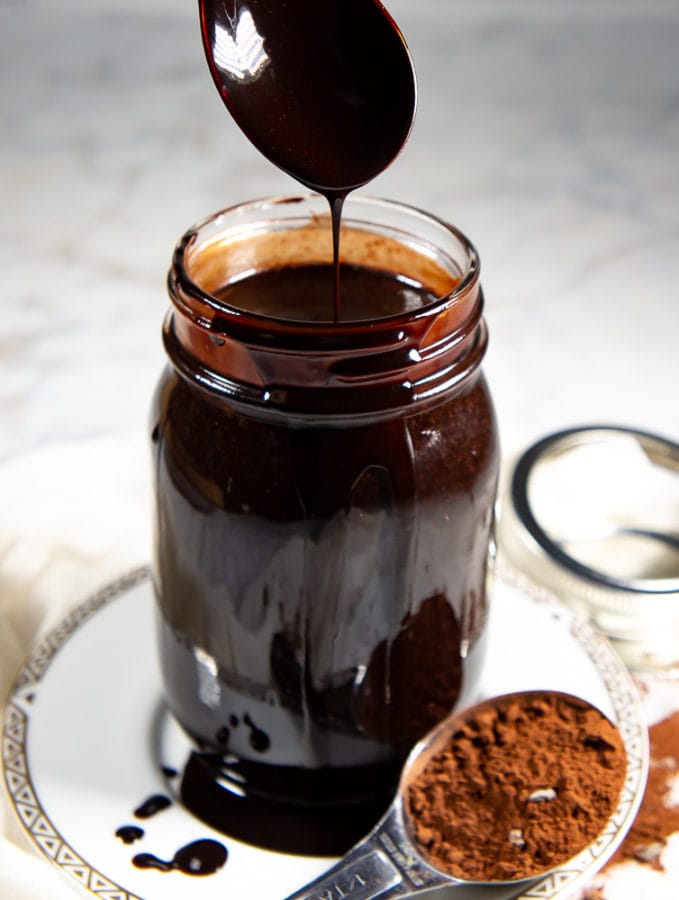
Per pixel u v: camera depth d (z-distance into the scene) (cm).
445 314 38
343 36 40
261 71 39
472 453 40
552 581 53
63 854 42
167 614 43
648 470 60
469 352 40
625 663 52
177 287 39
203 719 44
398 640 41
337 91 40
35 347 77
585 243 86
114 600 51
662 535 57
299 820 44
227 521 40
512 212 89
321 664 41
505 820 42
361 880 41
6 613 51
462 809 42
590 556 56
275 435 39
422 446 39
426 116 99
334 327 37
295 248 43
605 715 45
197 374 39
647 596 52
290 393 38
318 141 39
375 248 42
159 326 80
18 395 73
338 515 39
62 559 53
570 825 42
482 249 85
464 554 41
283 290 42
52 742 46
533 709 45
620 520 58
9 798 44
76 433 70
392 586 40
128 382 75
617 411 71
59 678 48
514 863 41
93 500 56
